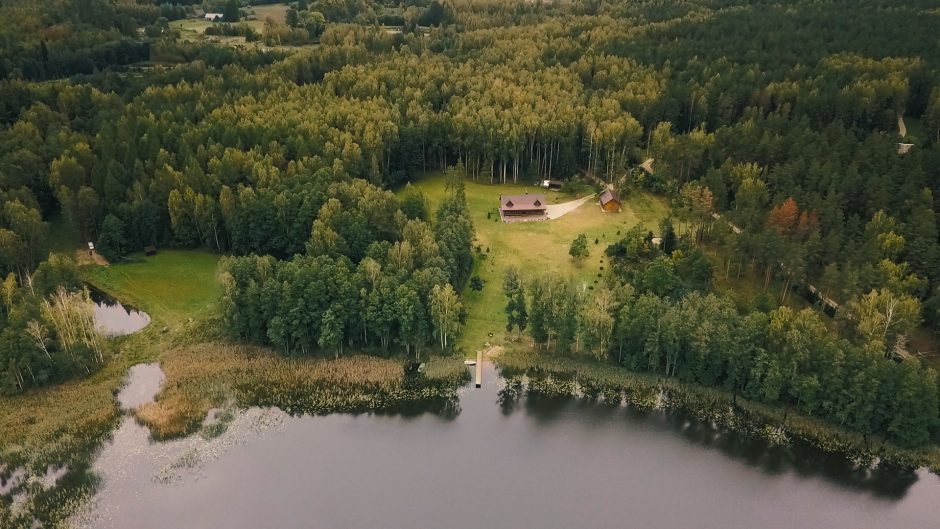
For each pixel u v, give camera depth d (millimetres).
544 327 124875
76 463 103375
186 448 106688
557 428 114438
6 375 114188
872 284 124125
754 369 113188
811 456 107562
